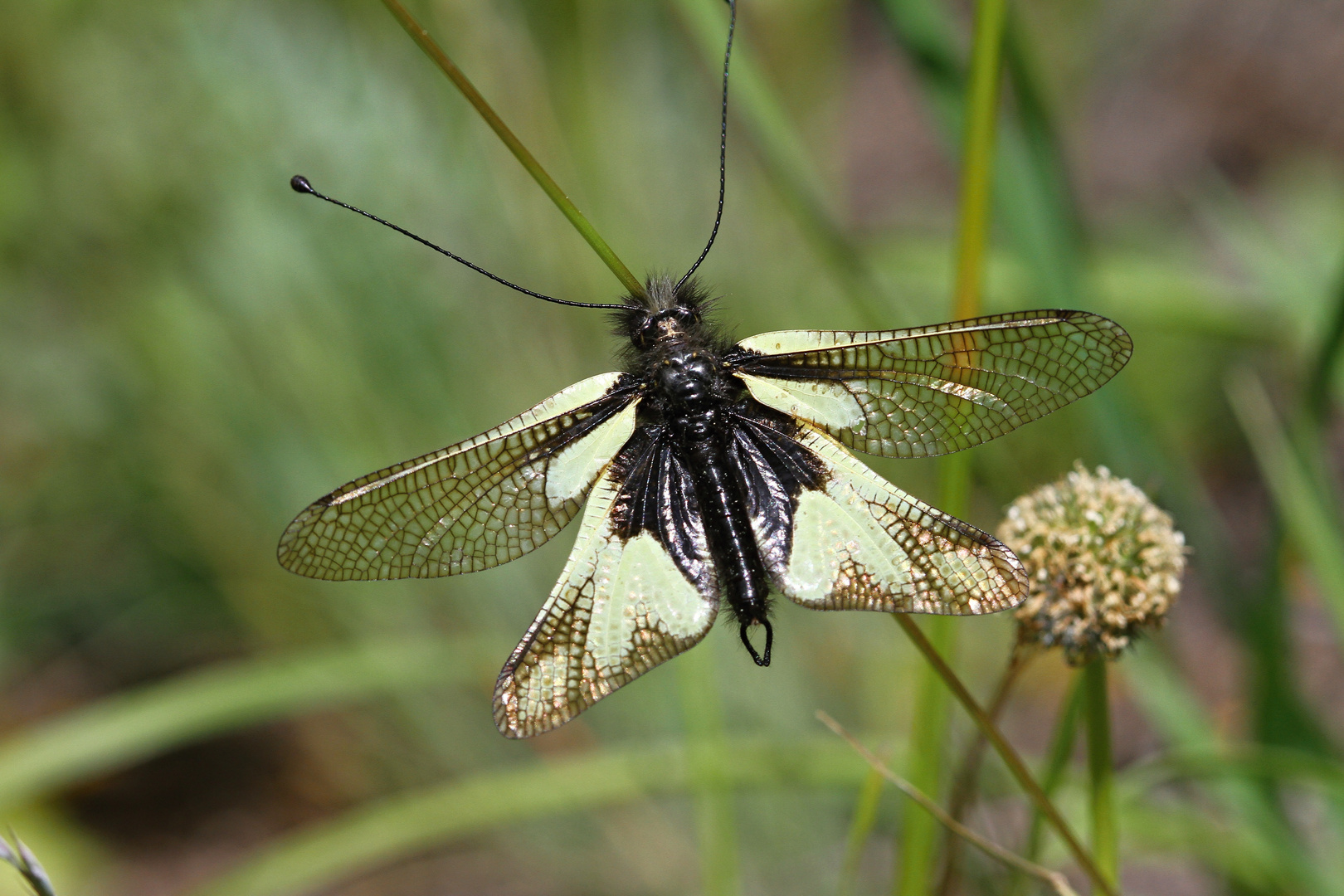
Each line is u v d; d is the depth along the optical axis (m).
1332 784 0.34
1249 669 0.36
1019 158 0.36
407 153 0.43
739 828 0.40
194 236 0.44
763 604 0.33
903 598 0.32
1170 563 0.32
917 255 0.40
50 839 0.45
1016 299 0.39
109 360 0.45
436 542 0.33
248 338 0.44
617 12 0.45
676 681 0.40
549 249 0.43
